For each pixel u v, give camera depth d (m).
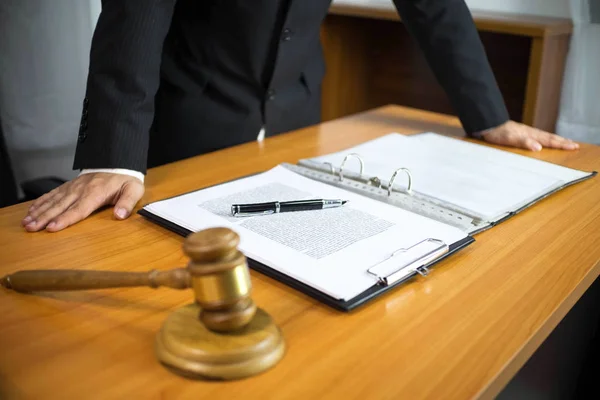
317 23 1.42
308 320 0.64
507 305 0.68
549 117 2.13
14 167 2.16
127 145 0.97
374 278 0.69
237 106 1.40
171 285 0.57
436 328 0.63
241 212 0.85
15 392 0.53
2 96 2.07
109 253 0.79
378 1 2.56
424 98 2.70
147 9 0.97
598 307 1.05
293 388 0.53
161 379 0.54
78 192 0.92
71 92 2.21
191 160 1.18
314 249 0.75
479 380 0.55
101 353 0.58
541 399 0.89
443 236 0.80
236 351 0.54
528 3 2.26
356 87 2.78
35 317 0.64
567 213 0.97
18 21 2.03
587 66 2.09
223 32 1.31
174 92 1.38
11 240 0.82
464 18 1.36
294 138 1.35
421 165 1.15
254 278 0.72
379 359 0.58
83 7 2.14
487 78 1.37
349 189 1.00
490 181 1.08
